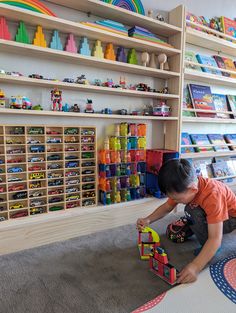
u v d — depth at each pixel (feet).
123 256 3.66
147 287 2.94
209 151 6.44
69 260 3.54
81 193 4.62
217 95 6.85
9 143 3.93
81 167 4.58
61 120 4.60
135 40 4.70
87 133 4.59
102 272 3.24
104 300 2.72
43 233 4.01
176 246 3.98
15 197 4.04
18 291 2.86
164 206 3.91
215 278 2.42
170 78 5.67
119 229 4.65
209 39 5.87
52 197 4.50
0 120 4.04
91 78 4.85
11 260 3.53
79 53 4.44
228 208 3.43
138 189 5.23
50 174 4.33
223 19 6.46
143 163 5.32
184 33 5.34
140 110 5.54
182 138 6.11
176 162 2.87
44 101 4.40
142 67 4.87
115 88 4.61
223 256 3.62
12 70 4.07
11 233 3.74
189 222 4.18
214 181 3.38
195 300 2.10
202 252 2.83
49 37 4.28
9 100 4.06
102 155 4.81
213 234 2.91
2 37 3.73
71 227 4.26
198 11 6.20
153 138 5.85
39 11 3.89
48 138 4.30
